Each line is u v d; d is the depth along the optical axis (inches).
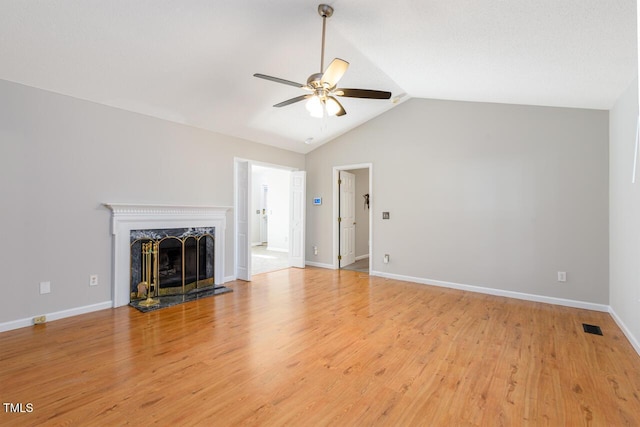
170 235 164.6
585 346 107.2
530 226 162.6
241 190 201.5
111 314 136.0
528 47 99.3
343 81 167.0
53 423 67.1
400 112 206.1
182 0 95.4
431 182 193.8
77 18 95.6
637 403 75.6
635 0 68.9
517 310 145.6
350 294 171.5
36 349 101.7
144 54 116.1
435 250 192.4
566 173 153.3
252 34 116.2
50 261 125.8
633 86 108.7
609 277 142.9
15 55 105.4
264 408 73.1
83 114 134.2
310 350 103.2
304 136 223.5
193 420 68.7
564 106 152.0
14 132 116.3
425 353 101.5
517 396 78.5
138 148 152.6
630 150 112.3
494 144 172.7
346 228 255.9
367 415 71.0
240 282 197.2
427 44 115.7
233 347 104.8
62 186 128.5
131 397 76.7
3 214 114.3
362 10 103.0
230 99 158.2
